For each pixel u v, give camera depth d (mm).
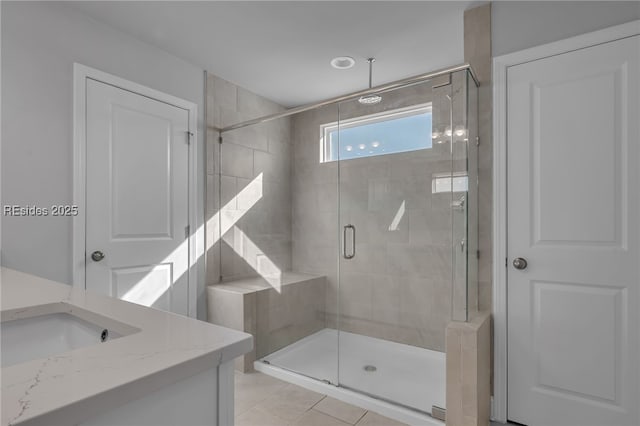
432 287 2227
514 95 1983
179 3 2076
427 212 2217
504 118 2010
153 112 2553
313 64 2850
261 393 2357
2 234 1858
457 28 2332
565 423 1861
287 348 2725
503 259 2014
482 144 2094
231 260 3027
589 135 1801
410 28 2332
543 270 1911
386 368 2375
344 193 2580
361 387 2334
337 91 3395
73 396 505
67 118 2104
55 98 2053
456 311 1925
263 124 2939
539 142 1925
